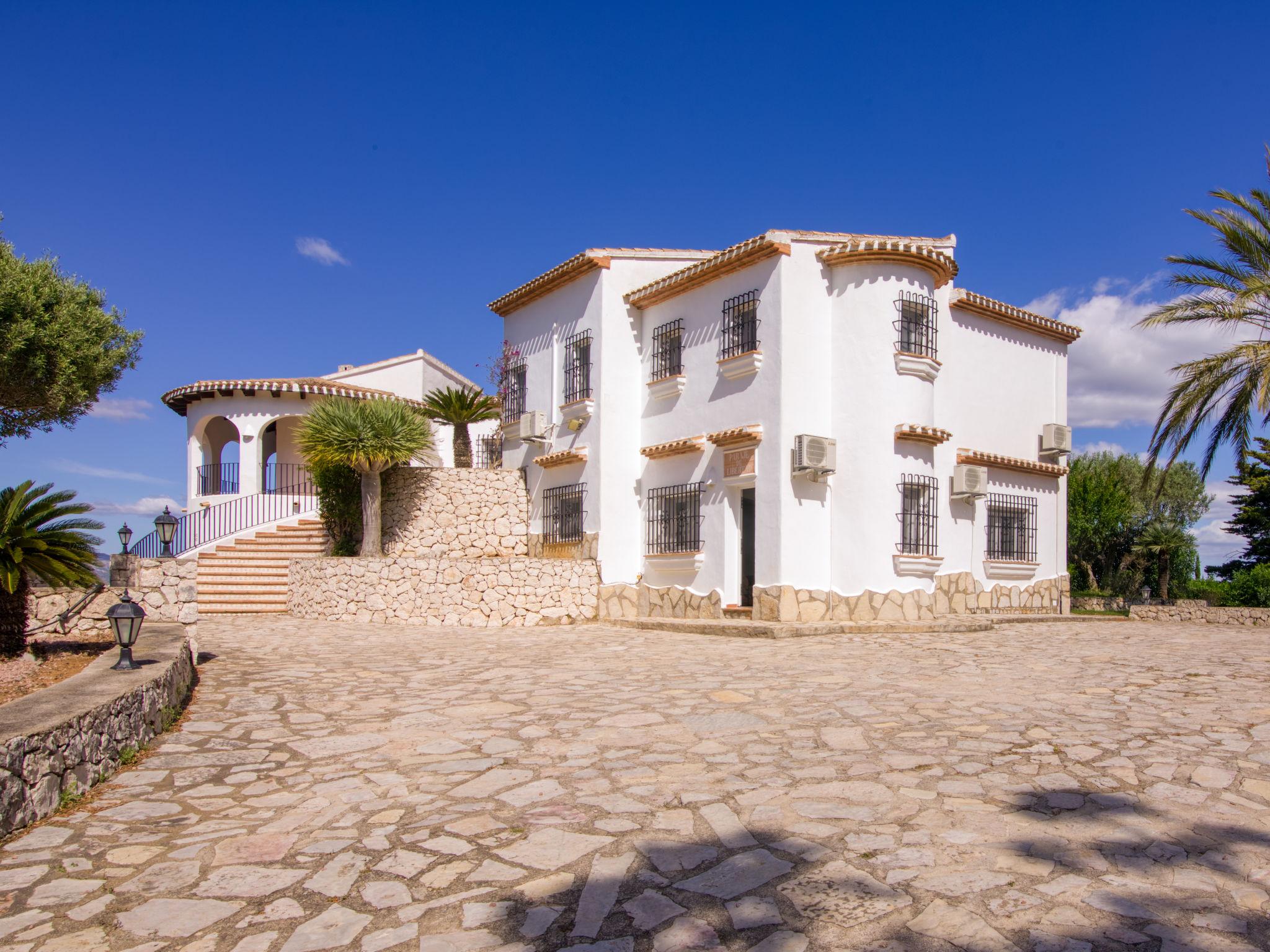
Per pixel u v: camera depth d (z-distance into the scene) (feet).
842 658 32.94
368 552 57.88
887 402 45.80
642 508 54.34
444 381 91.97
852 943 10.34
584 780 17.04
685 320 52.16
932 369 47.03
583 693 26.09
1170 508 117.60
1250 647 36.35
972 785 16.10
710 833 13.98
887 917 10.96
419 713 23.57
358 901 11.93
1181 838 13.41
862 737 19.77
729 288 49.03
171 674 22.71
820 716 22.06
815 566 45.52
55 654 28.55
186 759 19.24
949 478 51.21
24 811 14.80
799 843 13.44
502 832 14.33
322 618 52.65
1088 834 13.61
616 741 20.04
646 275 56.13
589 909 11.48
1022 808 14.83
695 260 57.26
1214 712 21.80
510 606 49.85
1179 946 10.08
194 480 74.69
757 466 46.09
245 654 35.24
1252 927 10.53
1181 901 11.27
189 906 11.85
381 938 10.84
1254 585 63.36
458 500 61.11
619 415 54.39
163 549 33.06
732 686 26.61
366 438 55.93
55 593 31.17
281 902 11.94
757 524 45.91
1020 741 19.17
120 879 12.75
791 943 10.37
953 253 51.75
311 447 57.26
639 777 17.11
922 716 21.85
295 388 73.10
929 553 46.44
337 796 16.57
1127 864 12.45
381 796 16.47
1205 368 52.65
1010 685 26.37
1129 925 10.60
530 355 62.69
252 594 57.72
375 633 44.88
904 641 38.75
